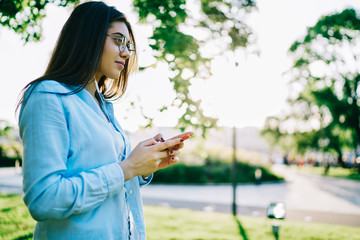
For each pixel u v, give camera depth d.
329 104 26.50
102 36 1.07
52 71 1.07
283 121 37.00
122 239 1.01
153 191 15.95
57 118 0.87
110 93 1.54
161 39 3.53
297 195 15.78
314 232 6.85
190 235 6.01
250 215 9.63
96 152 0.95
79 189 0.83
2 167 25.19
